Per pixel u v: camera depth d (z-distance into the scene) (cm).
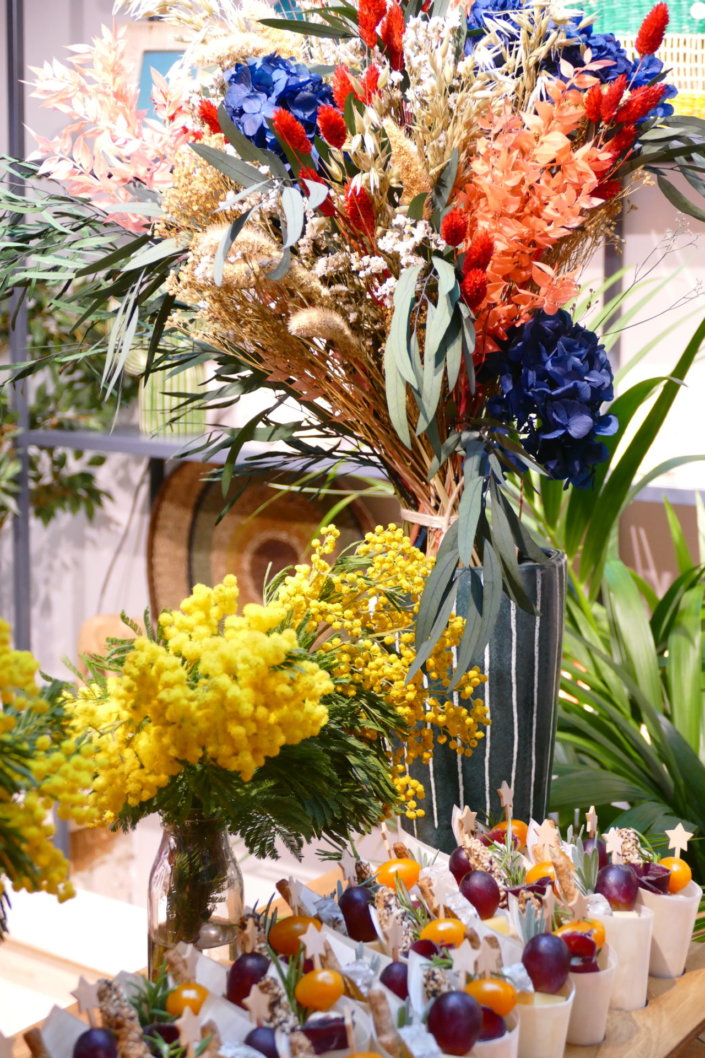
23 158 282
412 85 99
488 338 105
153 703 77
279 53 114
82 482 311
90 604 321
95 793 80
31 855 68
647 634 160
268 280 100
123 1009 70
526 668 109
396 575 101
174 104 116
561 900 89
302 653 79
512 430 107
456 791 110
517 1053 76
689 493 200
